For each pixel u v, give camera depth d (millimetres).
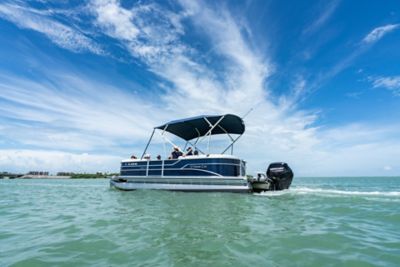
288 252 4332
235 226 6250
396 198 12305
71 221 7129
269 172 16141
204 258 4043
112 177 19672
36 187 26484
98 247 4652
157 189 16297
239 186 14477
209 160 15008
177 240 5043
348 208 9234
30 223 6961
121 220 7090
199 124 17031
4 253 4383
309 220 7062
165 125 17203
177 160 15977
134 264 3818
